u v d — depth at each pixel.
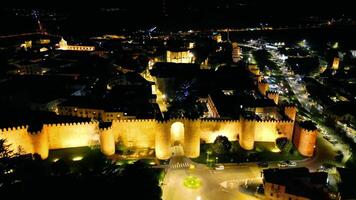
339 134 92.00
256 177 70.75
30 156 64.06
